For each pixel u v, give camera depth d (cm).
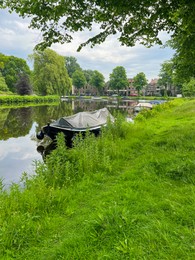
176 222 260
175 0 500
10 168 672
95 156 532
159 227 249
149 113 1555
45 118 1908
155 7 545
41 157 793
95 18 571
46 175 446
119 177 450
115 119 984
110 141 717
